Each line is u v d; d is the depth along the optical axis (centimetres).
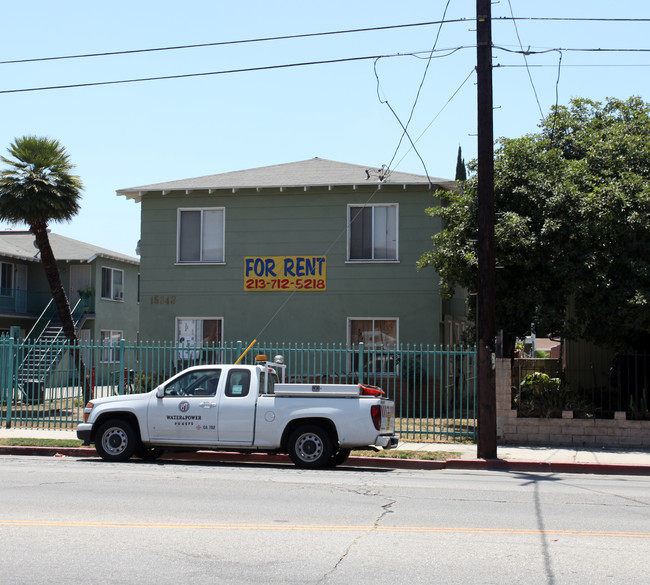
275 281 2405
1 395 1928
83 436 1370
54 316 3684
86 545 695
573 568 640
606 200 1709
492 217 1452
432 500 977
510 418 1664
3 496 948
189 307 2448
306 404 1305
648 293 1658
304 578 601
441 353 1711
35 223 2477
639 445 1609
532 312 1789
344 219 2378
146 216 2495
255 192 2430
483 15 1462
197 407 1328
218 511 865
